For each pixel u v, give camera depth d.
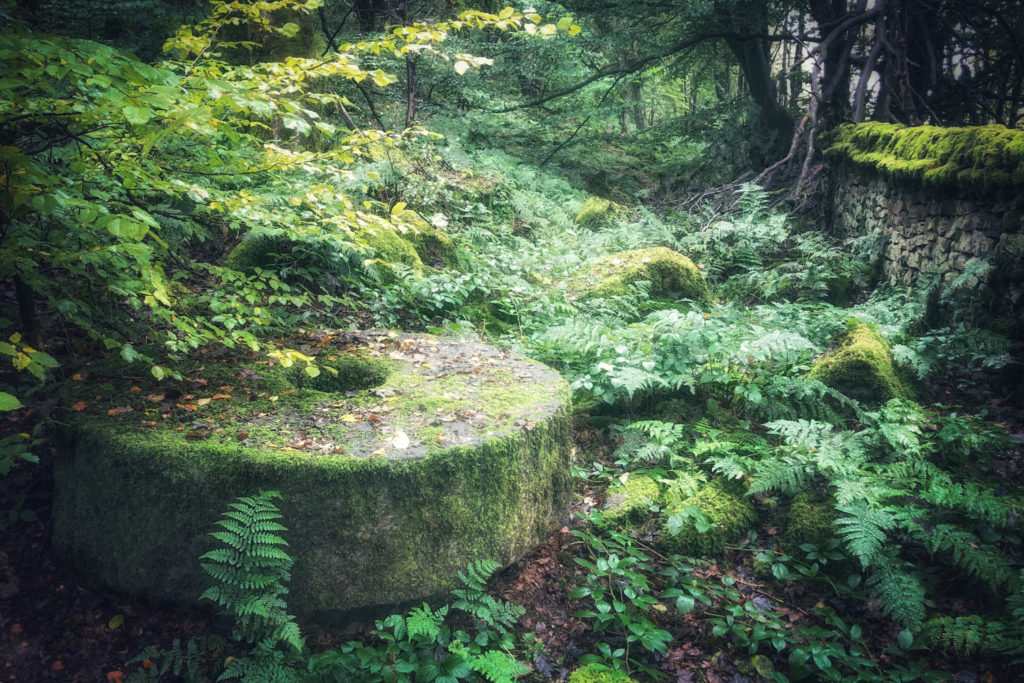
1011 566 3.47
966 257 6.08
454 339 4.71
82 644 2.87
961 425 4.42
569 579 3.49
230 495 2.87
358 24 10.34
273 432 3.16
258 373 3.87
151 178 3.00
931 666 3.10
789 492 3.95
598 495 4.11
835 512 3.82
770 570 3.64
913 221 7.18
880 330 5.80
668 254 7.02
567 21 3.01
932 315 6.13
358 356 4.19
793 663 3.09
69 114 2.73
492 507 3.20
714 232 8.61
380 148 7.31
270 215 3.73
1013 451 4.40
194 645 2.83
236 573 2.69
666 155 15.23
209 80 2.49
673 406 4.77
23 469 3.49
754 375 4.88
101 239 3.43
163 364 3.87
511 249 7.88
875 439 4.29
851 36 11.31
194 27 3.45
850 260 8.10
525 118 13.64
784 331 5.26
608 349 4.93
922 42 11.68
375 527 2.94
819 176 10.51
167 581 2.95
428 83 11.04
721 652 3.20
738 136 13.06
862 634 3.29
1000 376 5.23
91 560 3.06
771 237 8.56
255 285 4.34
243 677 2.63
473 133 11.70
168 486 2.88
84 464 3.06
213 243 5.87
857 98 10.51
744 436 4.43
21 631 2.91
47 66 2.27
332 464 2.89
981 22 12.04
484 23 3.14
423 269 6.26
